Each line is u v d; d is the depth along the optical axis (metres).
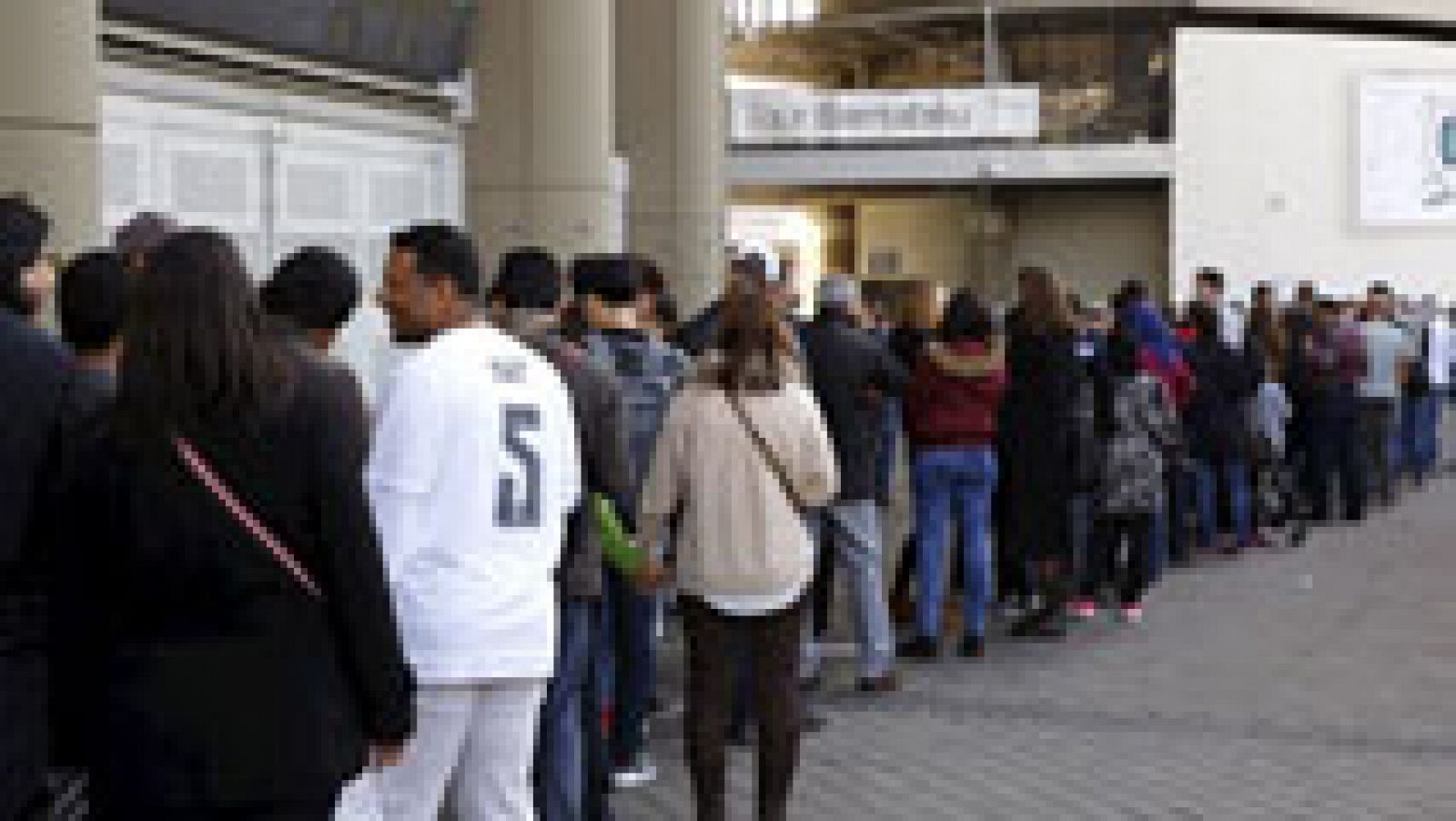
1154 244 40.81
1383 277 40.38
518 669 4.88
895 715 9.29
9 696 3.78
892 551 11.49
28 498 3.77
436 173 13.59
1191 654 11.03
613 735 7.82
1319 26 43.06
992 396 10.60
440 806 5.06
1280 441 16.20
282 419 3.73
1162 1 39.56
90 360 4.61
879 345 9.54
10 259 4.18
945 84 43.03
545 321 6.41
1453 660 10.92
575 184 14.19
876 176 38.03
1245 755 8.56
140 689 3.66
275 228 11.11
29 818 3.91
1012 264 41.66
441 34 13.16
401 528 4.77
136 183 9.56
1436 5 43.72
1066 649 11.10
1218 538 16.14
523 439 4.91
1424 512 18.95
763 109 37.88
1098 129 39.75
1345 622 12.20
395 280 5.11
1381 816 7.59
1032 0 40.00
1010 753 8.55
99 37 9.09
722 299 6.81
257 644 3.71
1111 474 11.83
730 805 7.66
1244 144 39.72
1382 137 40.31
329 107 11.79
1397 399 20.06
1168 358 12.94
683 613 6.71
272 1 10.58
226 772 3.65
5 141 7.42
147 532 3.64
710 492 6.55
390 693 3.86
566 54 14.08
